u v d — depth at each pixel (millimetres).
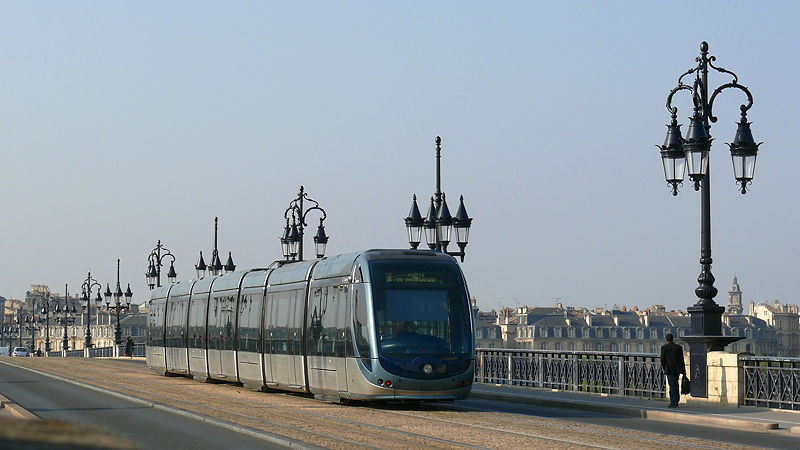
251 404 25547
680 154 23188
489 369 34969
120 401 27203
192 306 38469
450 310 24344
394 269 24359
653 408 23266
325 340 25812
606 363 28328
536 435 17797
